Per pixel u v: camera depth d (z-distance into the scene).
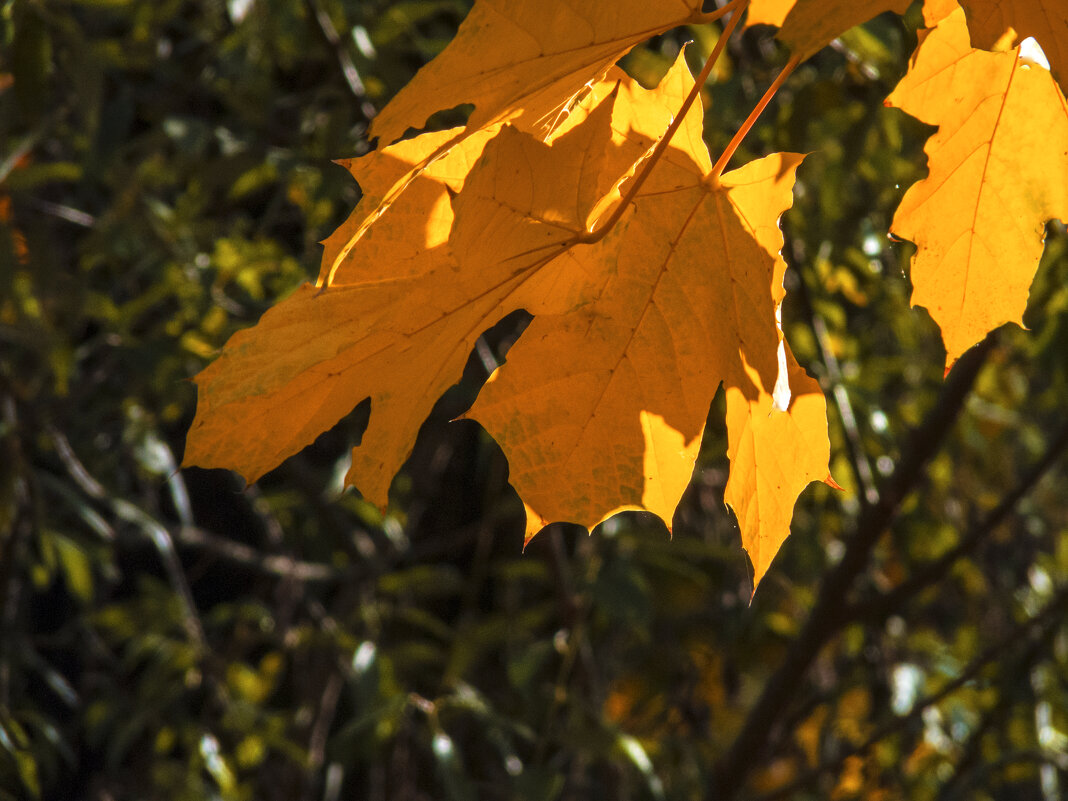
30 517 1.98
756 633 2.28
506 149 0.81
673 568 2.17
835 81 1.53
